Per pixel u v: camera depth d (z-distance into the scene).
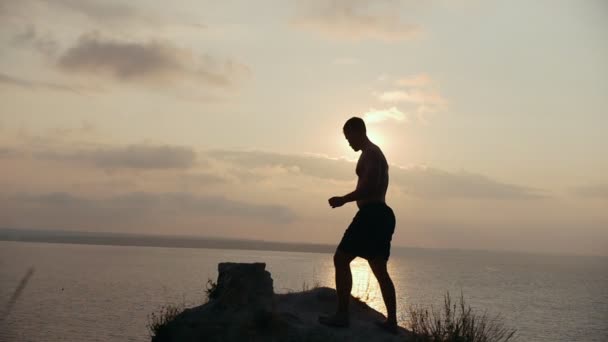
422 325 5.09
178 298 134.00
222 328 5.05
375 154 5.07
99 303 135.00
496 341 4.81
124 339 86.19
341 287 5.08
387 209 5.07
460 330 4.98
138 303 135.75
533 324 133.50
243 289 5.43
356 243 4.99
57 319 104.56
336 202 5.04
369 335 4.93
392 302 5.05
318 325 5.05
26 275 1.47
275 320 5.02
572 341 110.00
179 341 5.07
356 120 5.27
